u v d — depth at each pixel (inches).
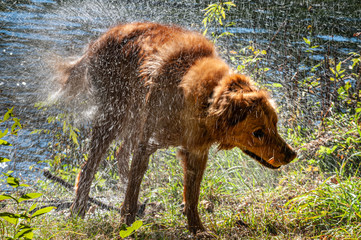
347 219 136.6
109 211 164.7
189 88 129.6
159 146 142.0
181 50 140.1
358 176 174.6
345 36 320.5
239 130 122.3
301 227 141.9
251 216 148.6
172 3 346.6
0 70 266.7
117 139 169.5
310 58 277.1
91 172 160.2
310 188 164.2
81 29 319.6
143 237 137.7
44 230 131.6
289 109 220.8
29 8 375.6
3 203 164.9
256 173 187.5
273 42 298.8
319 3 382.0
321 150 177.3
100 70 167.8
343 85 220.8
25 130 224.2
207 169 188.2
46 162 203.8
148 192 179.5
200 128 128.3
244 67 221.6
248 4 381.7
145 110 143.0
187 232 143.3
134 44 157.8
